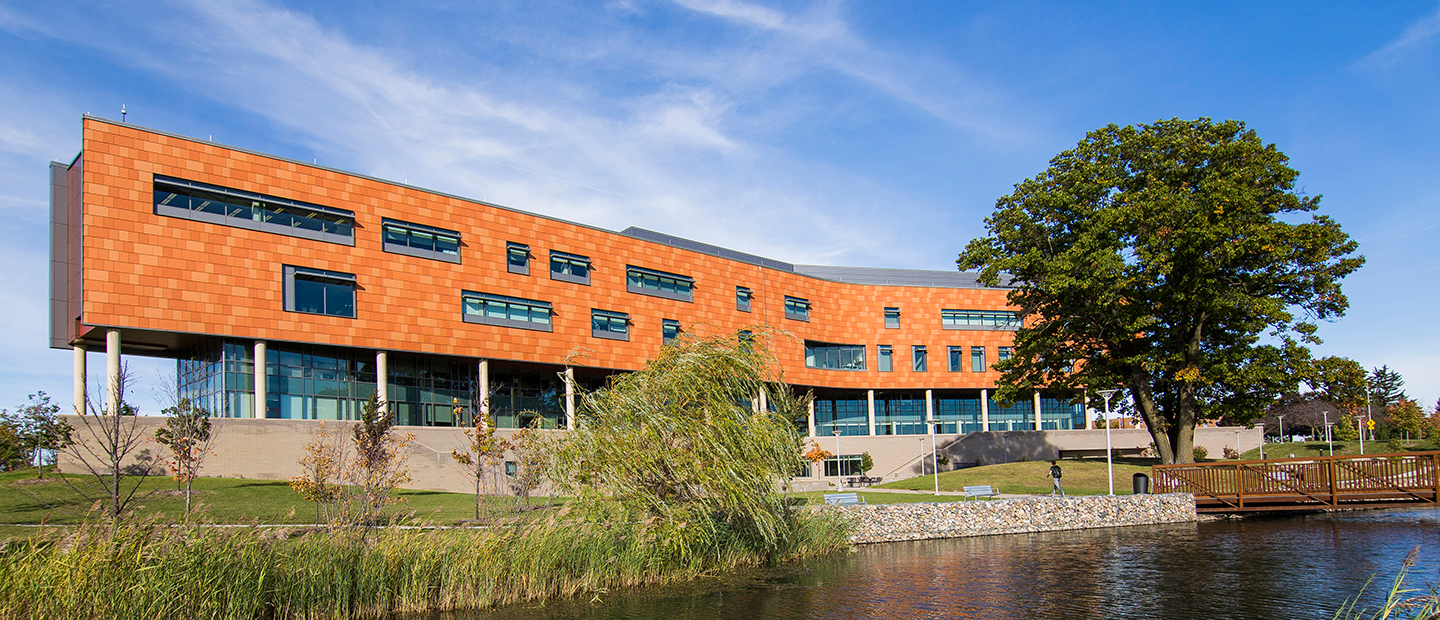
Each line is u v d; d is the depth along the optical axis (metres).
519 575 16.95
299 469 34.56
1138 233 35.06
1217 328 36.97
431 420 43.31
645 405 19.12
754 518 19.41
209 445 29.33
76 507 22.88
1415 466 28.02
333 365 39.62
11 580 12.28
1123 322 35.19
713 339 20.80
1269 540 23.64
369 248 39.91
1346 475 28.50
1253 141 34.47
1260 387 35.62
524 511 21.34
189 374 39.75
